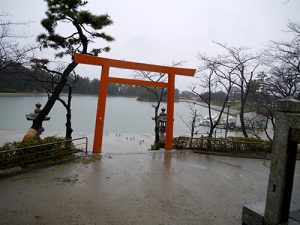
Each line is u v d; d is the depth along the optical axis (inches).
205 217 239.6
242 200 287.4
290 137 159.5
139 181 335.9
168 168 411.8
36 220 216.4
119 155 483.8
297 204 203.6
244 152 574.6
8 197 259.3
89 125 1876.2
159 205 262.2
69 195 273.7
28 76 557.0
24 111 2087.8
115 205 256.1
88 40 525.7
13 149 333.4
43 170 358.9
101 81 481.4
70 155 441.4
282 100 162.2
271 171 168.9
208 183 345.1
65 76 506.9
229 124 1836.9
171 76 540.7
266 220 171.9
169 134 560.4
